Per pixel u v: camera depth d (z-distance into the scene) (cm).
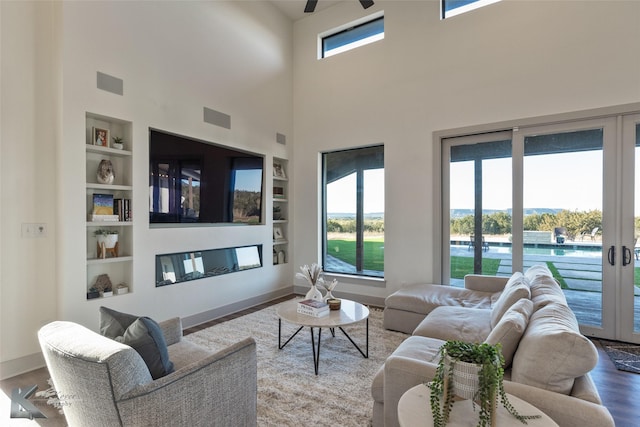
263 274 479
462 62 405
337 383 240
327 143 510
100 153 318
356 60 484
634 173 320
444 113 416
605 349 308
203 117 396
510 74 376
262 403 214
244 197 456
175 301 361
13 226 261
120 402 121
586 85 336
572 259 349
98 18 299
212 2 410
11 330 260
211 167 410
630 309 322
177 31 369
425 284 397
